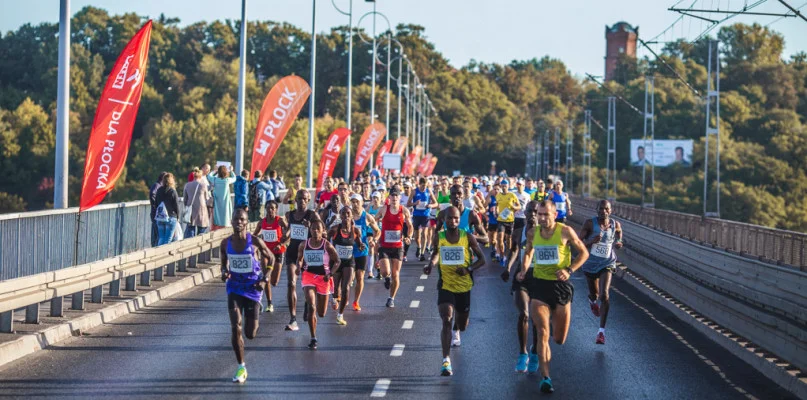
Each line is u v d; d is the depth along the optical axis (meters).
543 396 33.28
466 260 38.16
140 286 61.53
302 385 35.00
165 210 67.94
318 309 44.56
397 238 57.84
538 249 34.81
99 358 40.41
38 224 48.00
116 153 55.84
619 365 39.62
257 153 85.81
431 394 33.53
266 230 54.56
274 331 48.41
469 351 42.75
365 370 38.06
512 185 105.19
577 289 69.06
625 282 76.25
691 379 36.69
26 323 45.25
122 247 62.25
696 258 61.47
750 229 70.38
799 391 33.41
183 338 45.88
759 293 44.44
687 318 53.00
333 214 55.31
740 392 34.38
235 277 36.53
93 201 55.56
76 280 47.62
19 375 36.53
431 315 54.41
